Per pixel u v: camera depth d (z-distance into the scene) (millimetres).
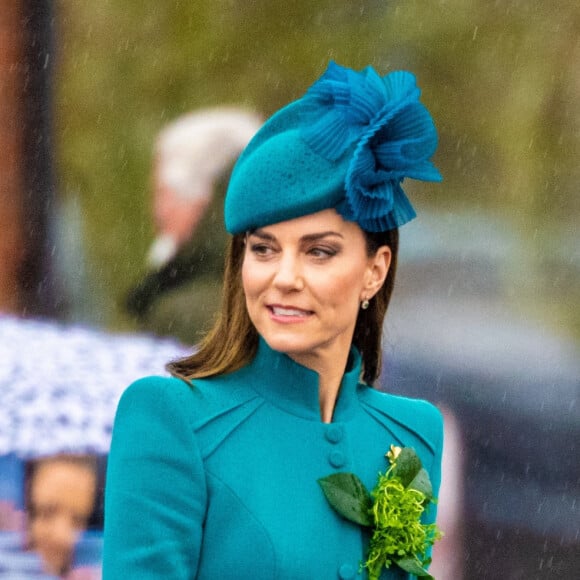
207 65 25906
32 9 25703
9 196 25031
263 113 26062
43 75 25625
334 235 8086
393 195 8383
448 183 26562
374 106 8125
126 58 25828
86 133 25406
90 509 21906
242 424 8312
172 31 25938
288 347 8078
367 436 8867
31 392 22094
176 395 8203
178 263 24594
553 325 26094
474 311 26078
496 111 26859
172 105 25750
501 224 26297
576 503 25422
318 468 8398
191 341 24078
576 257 26219
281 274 8000
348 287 8180
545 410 25859
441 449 9359
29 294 24531
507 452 25703
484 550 25672
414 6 26812
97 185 25109
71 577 21781
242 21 26141
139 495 7973
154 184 25234
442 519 25578
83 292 24562
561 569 25531
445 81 26859
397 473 8656
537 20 26891
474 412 25906
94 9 25797
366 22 26688
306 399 8531
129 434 8125
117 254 24766
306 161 7984
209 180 25219
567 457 25828
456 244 26250
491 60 26875
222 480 8078
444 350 25844
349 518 8234
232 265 8602
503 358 25984
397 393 25641
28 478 21797
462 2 26750
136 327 24094
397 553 8422
